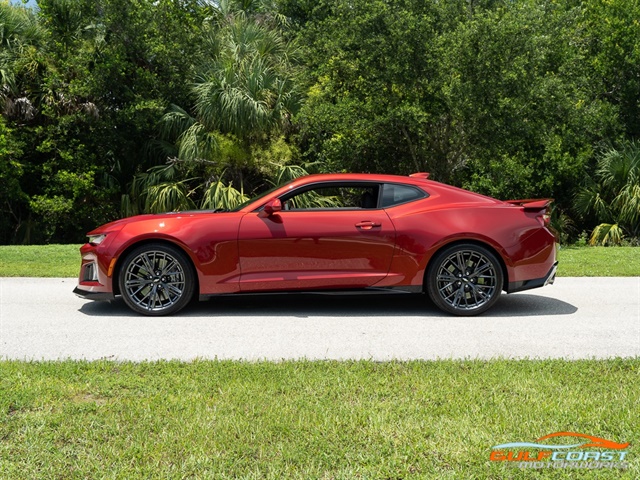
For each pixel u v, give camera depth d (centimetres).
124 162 2075
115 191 1955
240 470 281
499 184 1958
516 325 633
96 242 682
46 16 1989
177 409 352
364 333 592
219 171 1881
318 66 1961
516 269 679
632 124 2370
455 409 349
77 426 325
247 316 678
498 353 510
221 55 2033
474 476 274
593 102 2023
